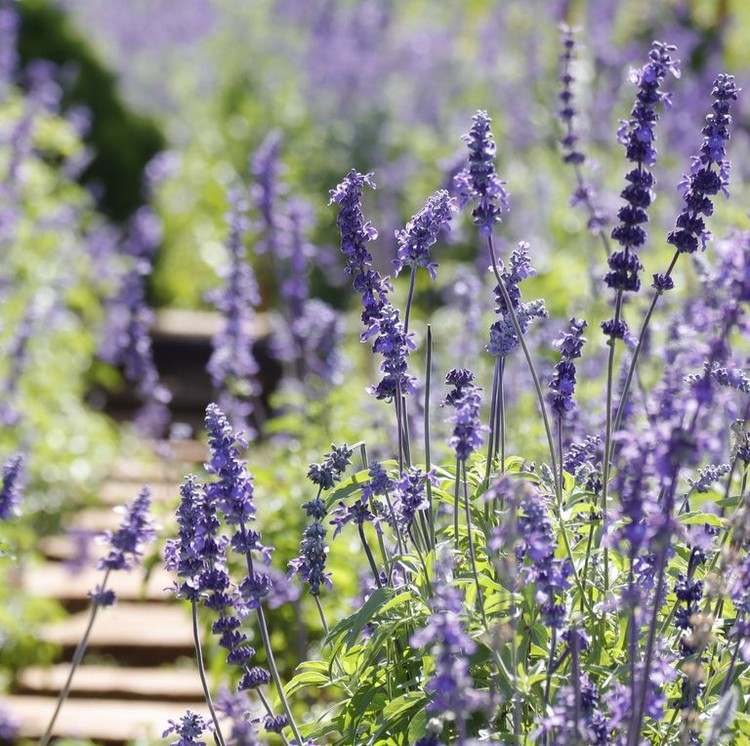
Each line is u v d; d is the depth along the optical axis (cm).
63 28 2345
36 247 1641
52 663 1095
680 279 1156
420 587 511
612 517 445
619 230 529
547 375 812
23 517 1250
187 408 1805
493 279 1114
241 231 964
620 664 482
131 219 2305
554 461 521
